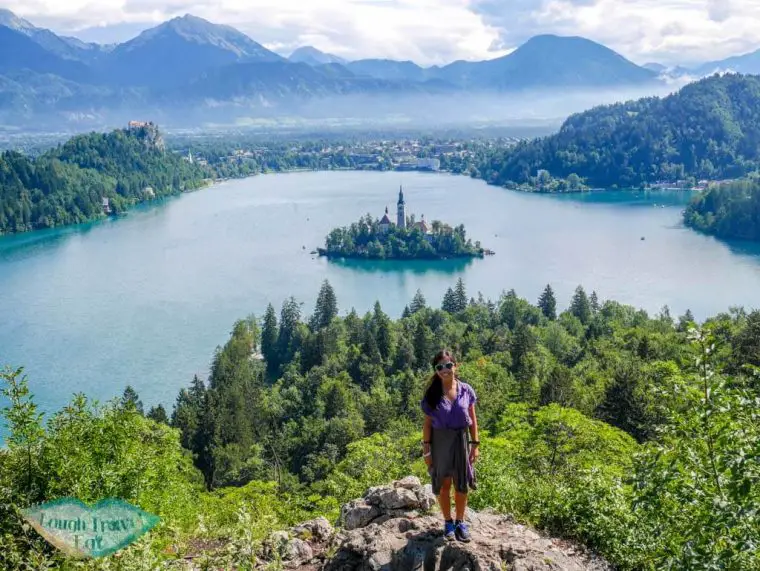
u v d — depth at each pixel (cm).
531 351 11075
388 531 1507
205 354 13362
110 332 14562
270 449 9231
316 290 18675
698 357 1611
